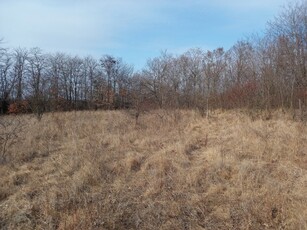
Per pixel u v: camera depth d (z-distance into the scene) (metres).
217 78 16.33
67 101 31.25
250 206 4.57
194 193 5.22
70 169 6.44
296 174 5.54
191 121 11.23
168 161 6.68
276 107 11.47
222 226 4.25
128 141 8.80
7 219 4.64
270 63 12.57
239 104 12.75
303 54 12.60
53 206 4.80
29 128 11.40
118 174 6.25
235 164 6.12
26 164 7.00
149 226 4.36
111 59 35.94
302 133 7.90
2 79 28.73
